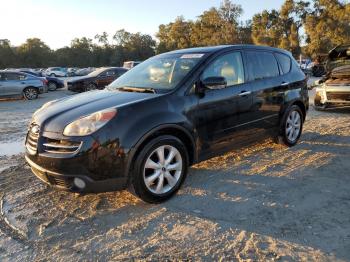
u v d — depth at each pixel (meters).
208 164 5.41
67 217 3.84
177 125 4.15
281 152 5.96
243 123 5.14
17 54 105.94
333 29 56.41
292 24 65.44
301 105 6.41
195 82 4.50
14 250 3.26
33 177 5.09
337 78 10.02
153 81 4.71
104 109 3.89
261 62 5.65
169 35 95.50
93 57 112.56
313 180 4.69
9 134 8.53
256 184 4.59
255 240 3.29
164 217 3.77
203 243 3.27
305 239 3.28
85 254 3.16
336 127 7.86
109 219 3.77
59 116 3.95
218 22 72.38
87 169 3.62
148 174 4.02
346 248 3.13
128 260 3.05
